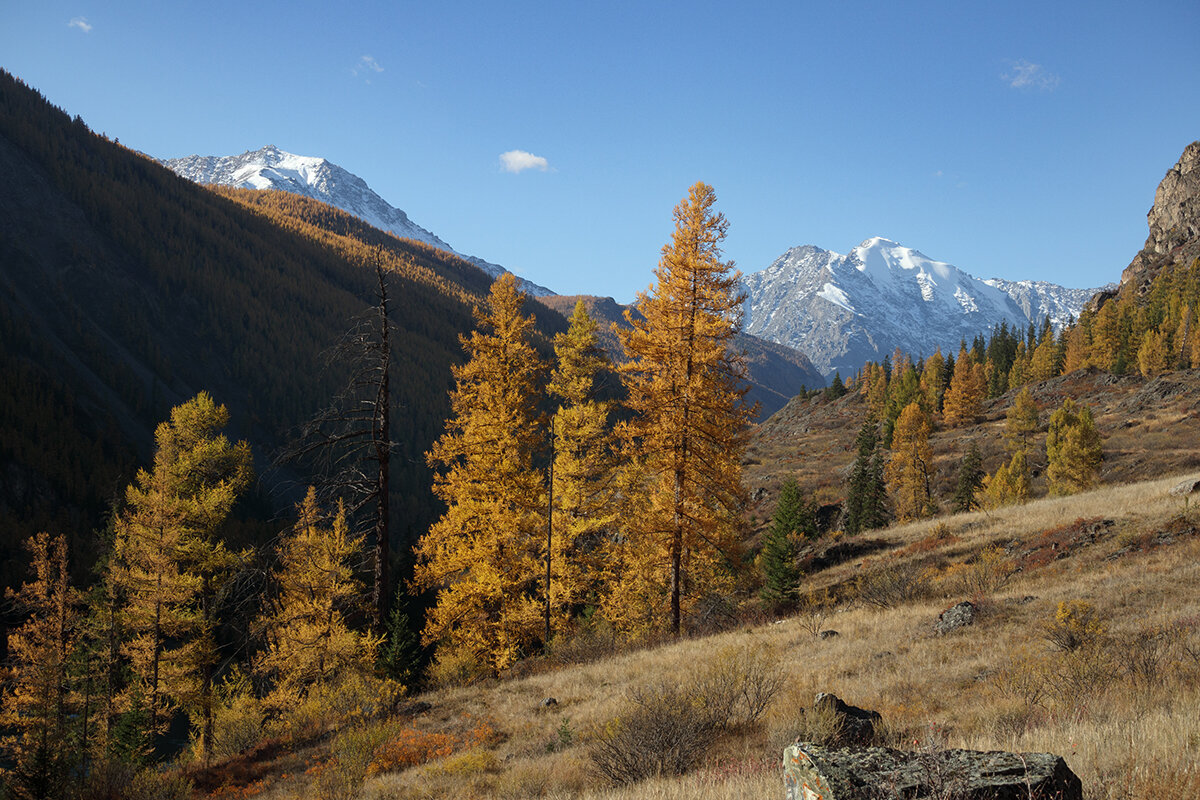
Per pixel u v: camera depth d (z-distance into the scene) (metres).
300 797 13.00
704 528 23.36
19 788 13.23
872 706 12.12
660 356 23.47
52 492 104.31
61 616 28.25
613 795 8.82
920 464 60.12
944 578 24.47
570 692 17.45
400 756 14.05
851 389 155.00
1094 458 49.25
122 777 14.18
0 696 27.45
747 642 19.58
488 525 23.94
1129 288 145.88
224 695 27.52
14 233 196.38
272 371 185.00
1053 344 117.25
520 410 24.38
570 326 29.91
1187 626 13.66
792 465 91.75
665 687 12.78
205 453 25.72
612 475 28.73
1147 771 5.66
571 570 26.78
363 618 27.66
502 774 11.96
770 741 9.83
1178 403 73.94
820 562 38.50
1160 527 23.92
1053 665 12.12
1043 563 24.33
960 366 93.69
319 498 19.23
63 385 140.62
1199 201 156.62
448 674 22.09
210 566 25.42
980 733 9.22
